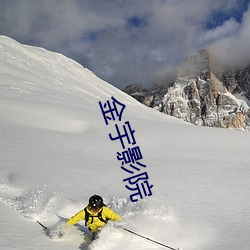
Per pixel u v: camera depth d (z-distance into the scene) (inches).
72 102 1847.9
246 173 510.6
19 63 3257.9
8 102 1214.9
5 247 202.2
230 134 1099.3
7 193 337.1
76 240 229.3
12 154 523.2
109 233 225.0
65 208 296.2
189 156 697.6
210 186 407.2
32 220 262.4
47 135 779.4
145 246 218.8
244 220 275.7
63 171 447.5
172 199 338.6
